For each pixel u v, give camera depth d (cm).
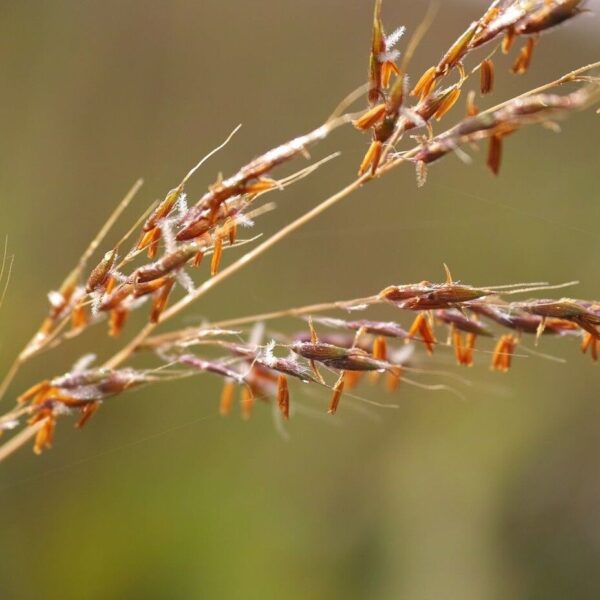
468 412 42
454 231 44
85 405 23
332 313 41
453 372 42
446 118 42
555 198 44
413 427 42
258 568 37
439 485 40
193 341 23
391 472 40
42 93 40
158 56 42
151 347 23
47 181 39
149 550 37
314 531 39
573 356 43
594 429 42
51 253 39
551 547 39
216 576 36
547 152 45
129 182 41
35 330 37
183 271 22
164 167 42
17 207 38
